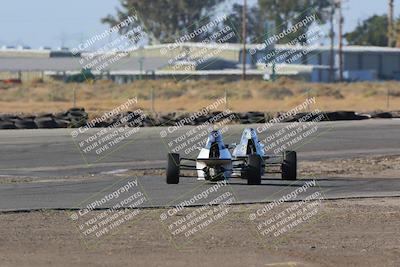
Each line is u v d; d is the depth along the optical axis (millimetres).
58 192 72312
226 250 46625
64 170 92625
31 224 54781
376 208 62406
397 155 106750
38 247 46875
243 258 44406
